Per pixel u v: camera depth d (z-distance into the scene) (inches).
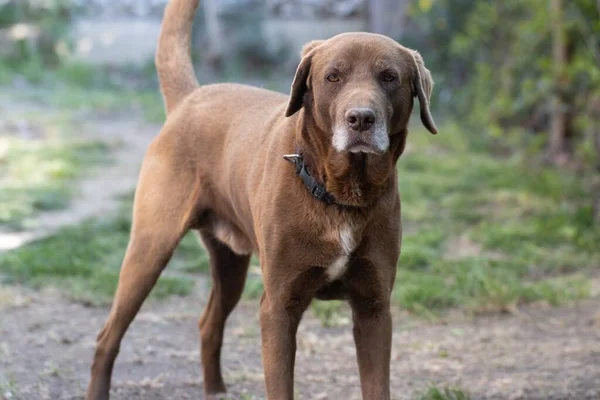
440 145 590.9
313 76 174.2
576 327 278.4
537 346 262.1
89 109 747.4
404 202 432.5
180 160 211.0
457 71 698.8
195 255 352.5
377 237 176.1
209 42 890.1
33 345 260.7
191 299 309.6
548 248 359.3
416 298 299.7
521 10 558.6
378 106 163.5
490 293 299.1
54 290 310.2
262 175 184.5
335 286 181.3
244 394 223.1
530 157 506.3
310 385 234.4
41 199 427.2
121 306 209.3
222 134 205.6
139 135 654.5
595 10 414.9
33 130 629.9
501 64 580.7
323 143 171.8
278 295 177.2
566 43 464.1
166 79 228.7
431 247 360.2
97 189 473.1
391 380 237.1
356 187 170.9
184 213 209.0
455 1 673.6
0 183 470.3
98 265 331.0
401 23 783.1
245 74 882.1
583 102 453.1
